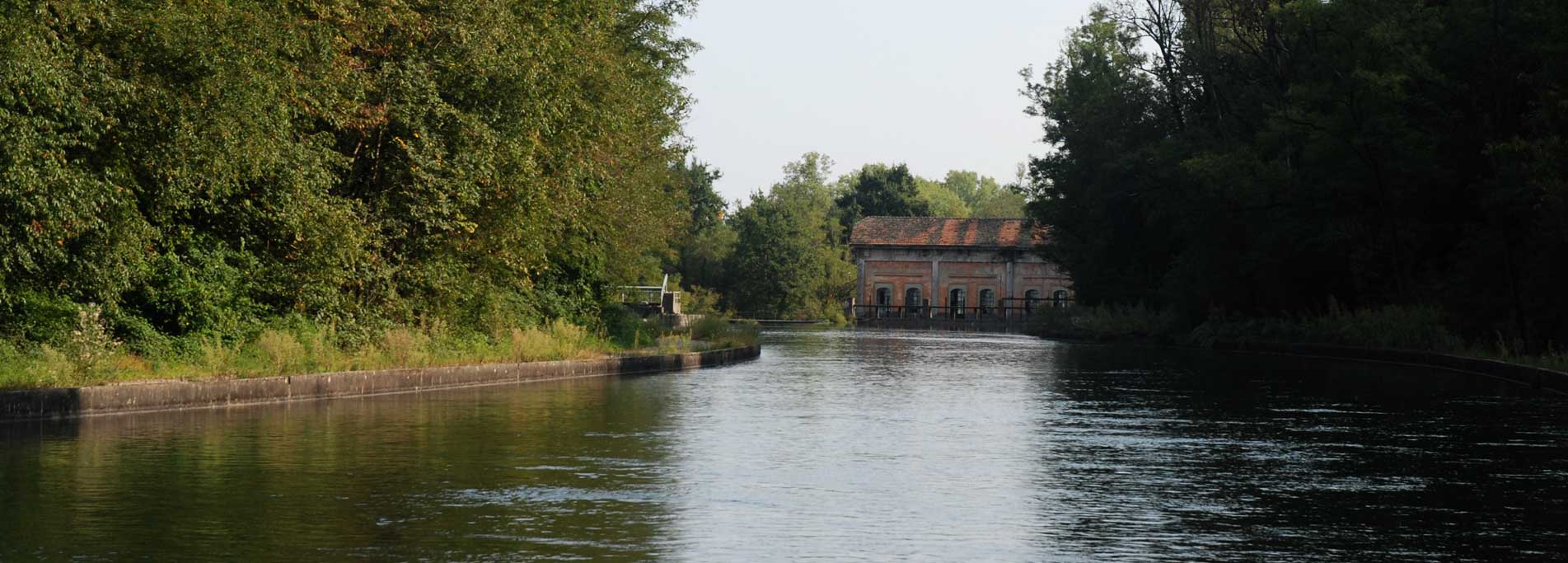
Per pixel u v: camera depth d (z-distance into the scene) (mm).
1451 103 42375
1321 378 29312
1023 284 113500
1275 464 12820
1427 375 30844
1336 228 48344
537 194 28797
